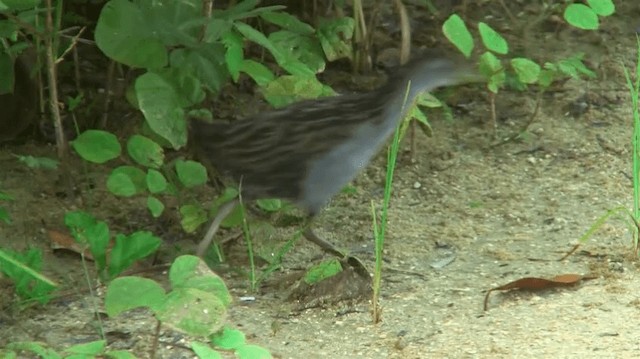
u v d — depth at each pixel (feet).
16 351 25.35
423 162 37.37
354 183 36.17
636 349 25.77
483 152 38.04
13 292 28.99
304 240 32.65
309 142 28.68
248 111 38.75
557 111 40.22
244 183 29.30
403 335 27.07
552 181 36.27
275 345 26.58
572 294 29.17
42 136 37.40
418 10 45.29
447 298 29.12
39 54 33.78
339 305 28.84
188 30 31.55
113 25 30.01
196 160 33.76
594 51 43.34
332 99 29.32
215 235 32.12
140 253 28.53
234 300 29.09
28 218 32.83
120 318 27.94
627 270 30.58
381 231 28.04
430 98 34.04
